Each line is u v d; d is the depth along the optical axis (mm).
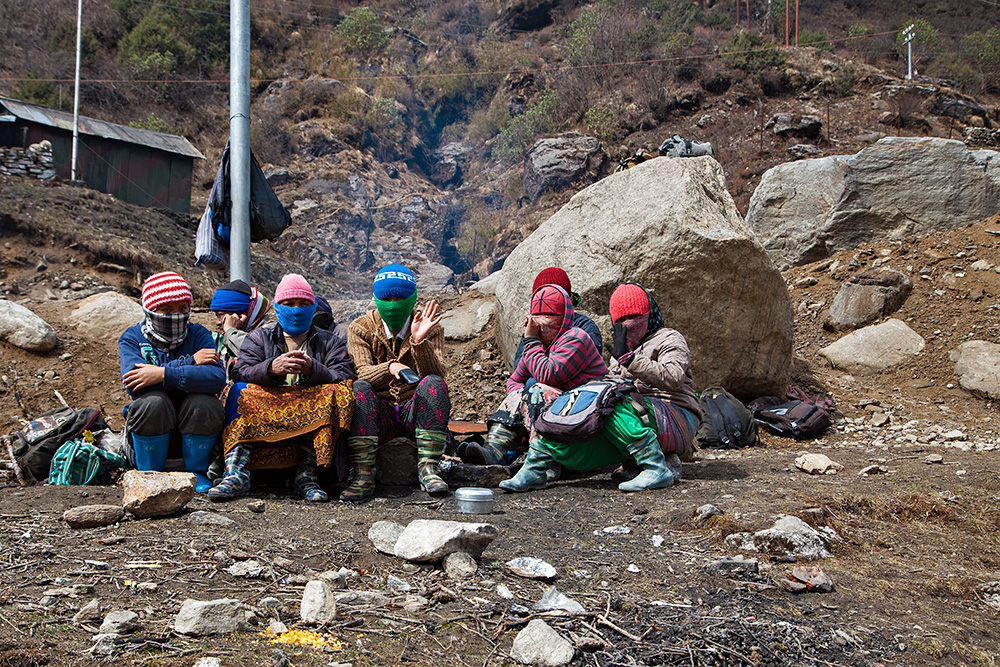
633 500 4234
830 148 26406
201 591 2607
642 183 7172
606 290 6879
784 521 3492
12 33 36656
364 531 3453
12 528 3258
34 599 2459
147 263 15445
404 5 47844
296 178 32406
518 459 5074
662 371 4637
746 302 6938
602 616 2566
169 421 4051
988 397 7848
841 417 7477
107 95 34219
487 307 8953
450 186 37156
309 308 4246
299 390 4148
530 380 4988
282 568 2859
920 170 10883
